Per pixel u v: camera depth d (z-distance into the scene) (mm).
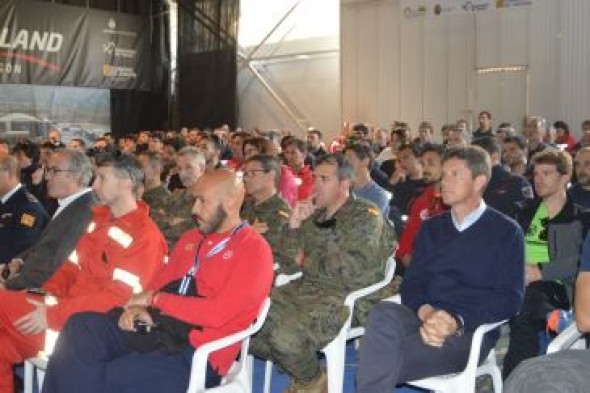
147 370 2764
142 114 15828
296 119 14578
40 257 3561
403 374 2910
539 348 3416
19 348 3148
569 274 3473
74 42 14000
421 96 11797
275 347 3312
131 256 3115
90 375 2662
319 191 3705
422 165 5359
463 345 3006
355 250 3609
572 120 10109
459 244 3098
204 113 15445
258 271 2836
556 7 10188
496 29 10836
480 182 3088
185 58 15688
